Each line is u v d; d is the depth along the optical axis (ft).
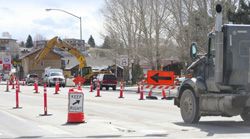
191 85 64.49
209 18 201.46
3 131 58.95
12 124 66.80
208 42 63.62
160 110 88.53
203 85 63.36
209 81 62.75
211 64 62.69
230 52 60.03
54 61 435.94
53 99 125.49
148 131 57.21
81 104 66.80
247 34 60.49
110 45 312.50
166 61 304.91
